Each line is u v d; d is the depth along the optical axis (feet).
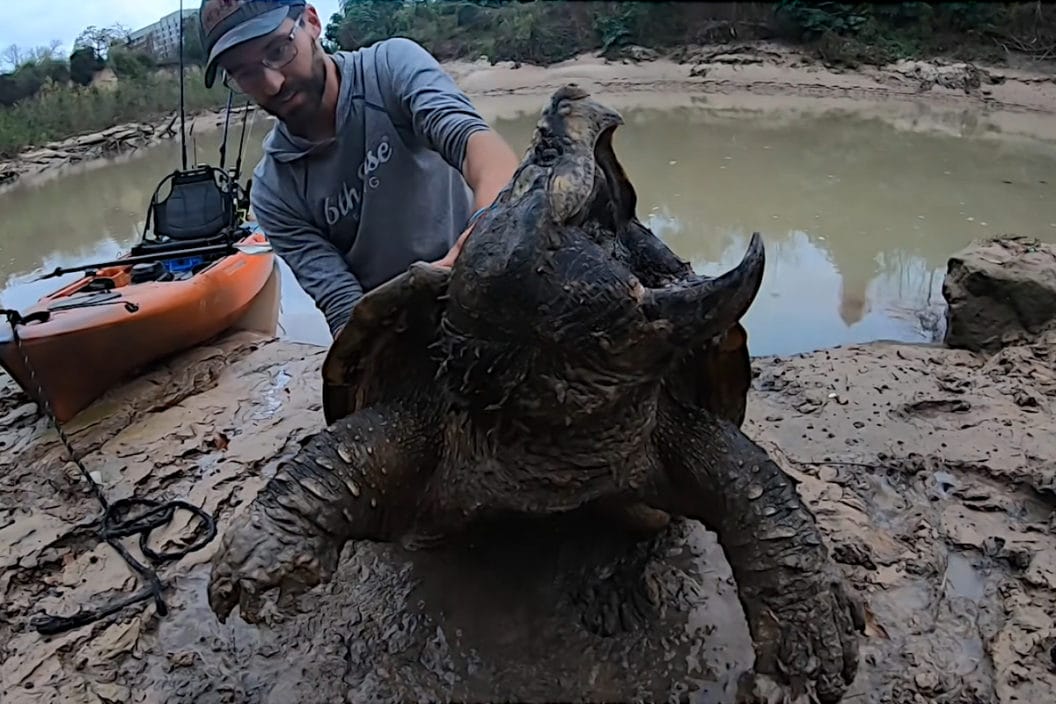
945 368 6.02
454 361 2.85
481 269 2.57
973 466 4.67
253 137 20.15
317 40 4.36
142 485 5.03
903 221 10.90
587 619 3.49
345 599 3.73
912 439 4.99
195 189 8.95
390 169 4.54
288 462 3.25
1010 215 11.01
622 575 3.68
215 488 4.88
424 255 4.80
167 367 6.91
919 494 4.48
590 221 2.87
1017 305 6.25
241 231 8.91
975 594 3.77
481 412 2.91
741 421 3.55
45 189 16.58
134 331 6.48
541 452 2.87
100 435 5.79
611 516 3.44
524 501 2.98
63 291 7.27
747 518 3.11
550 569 3.69
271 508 3.12
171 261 8.45
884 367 5.98
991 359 6.11
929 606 3.66
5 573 4.24
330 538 3.18
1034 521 4.25
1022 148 15.28
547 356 2.62
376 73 4.49
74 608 3.97
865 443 4.96
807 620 2.97
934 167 13.99
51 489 5.09
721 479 3.18
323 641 3.54
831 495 4.42
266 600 3.05
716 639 3.42
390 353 3.33
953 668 3.35
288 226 4.91
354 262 4.99
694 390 3.34
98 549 4.41
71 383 6.16
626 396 2.74
